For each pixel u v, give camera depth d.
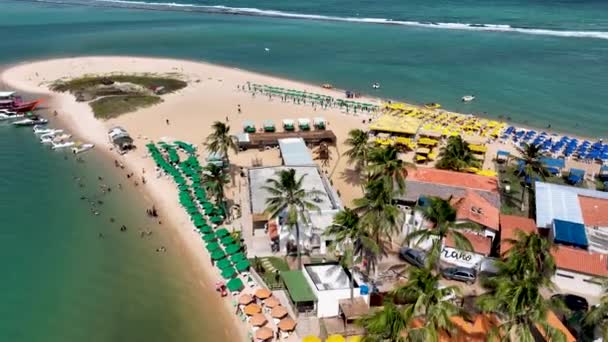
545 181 70.44
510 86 122.69
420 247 54.19
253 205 60.31
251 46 170.38
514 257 37.88
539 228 56.56
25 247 58.06
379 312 32.09
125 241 59.34
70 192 71.06
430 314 32.56
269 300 46.59
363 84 125.69
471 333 37.47
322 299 44.91
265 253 55.88
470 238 52.41
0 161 81.06
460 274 50.31
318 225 55.81
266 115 103.12
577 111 105.06
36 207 66.88
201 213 64.56
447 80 128.25
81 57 153.88
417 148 83.94
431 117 99.56
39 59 150.25
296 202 51.72
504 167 79.31
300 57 154.00
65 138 90.56
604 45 168.38
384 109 105.19
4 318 47.47
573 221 56.41
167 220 63.97
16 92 117.69
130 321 46.94
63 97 114.56
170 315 47.53
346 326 43.75
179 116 101.94
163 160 79.19
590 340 39.78
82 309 48.56
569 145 85.69
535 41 176.50
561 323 40.81
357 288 45.84
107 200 68.94
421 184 61.66
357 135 72.12
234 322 46.44
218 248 55.59
